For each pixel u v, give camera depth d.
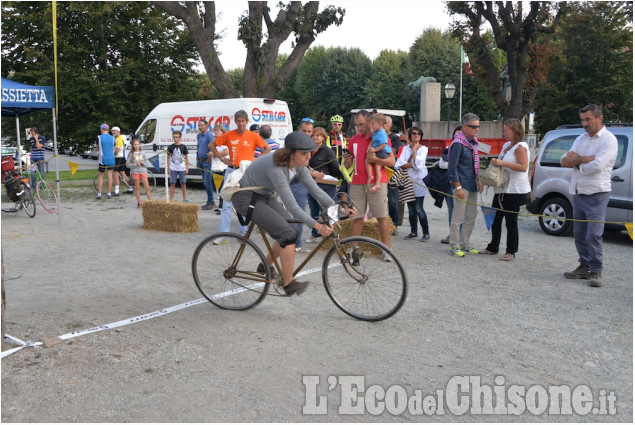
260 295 4.84
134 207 12.17
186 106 15.77
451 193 7.76
